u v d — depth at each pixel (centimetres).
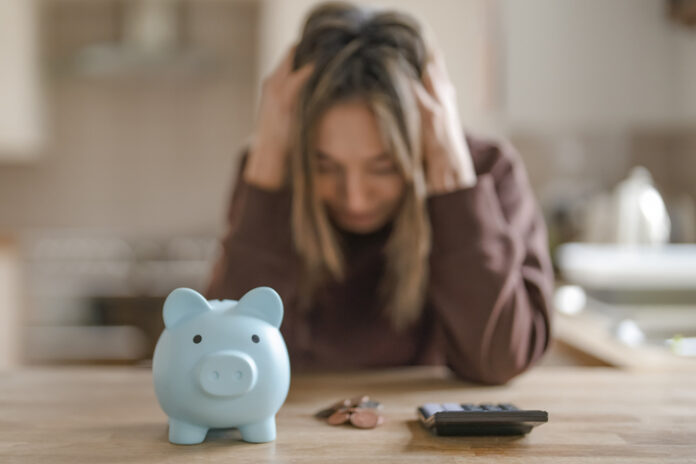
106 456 54
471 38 283
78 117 352
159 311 305
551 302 93
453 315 85
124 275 308
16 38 310
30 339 303
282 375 57
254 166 92
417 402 72
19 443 57
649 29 233
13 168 352
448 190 89
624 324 131
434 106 87
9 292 291
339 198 88
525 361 84
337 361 105
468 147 103
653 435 59
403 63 84
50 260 321
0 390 76
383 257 101
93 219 355
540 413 58
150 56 310
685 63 227
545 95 241
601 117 239
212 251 325
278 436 59
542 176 287
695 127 249
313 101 80
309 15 92
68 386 78
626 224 172
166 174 355
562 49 239
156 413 67
